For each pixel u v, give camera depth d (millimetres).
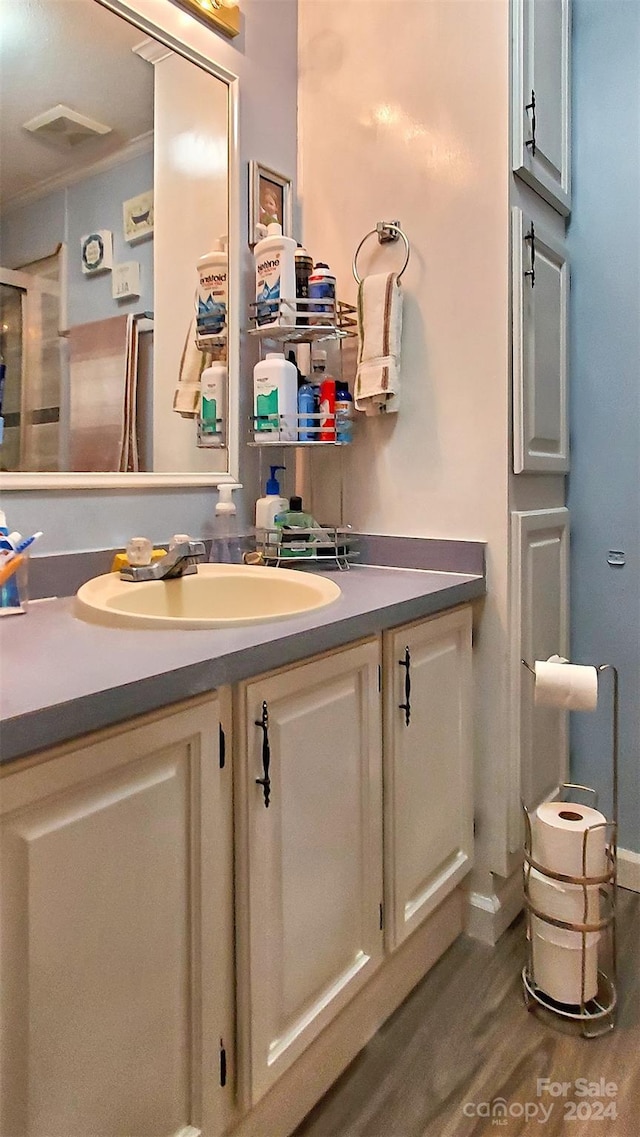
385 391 1682
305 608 1263
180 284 1605
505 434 1589
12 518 1295
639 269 1798
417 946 1533
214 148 1667
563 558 1883
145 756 851
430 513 1712
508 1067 1317
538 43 1655
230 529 1714
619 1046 1364
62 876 759
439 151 1652
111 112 1459
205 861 933
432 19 1652
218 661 922
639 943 1669
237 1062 1031
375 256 1779
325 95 1850
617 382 1847
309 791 1137
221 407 1705
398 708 1364
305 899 1138
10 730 688
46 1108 756
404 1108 1235
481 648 1649
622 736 1891
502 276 1574
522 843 1694
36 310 1336
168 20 1546
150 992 871
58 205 1371
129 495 1494
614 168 1821
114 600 1229
